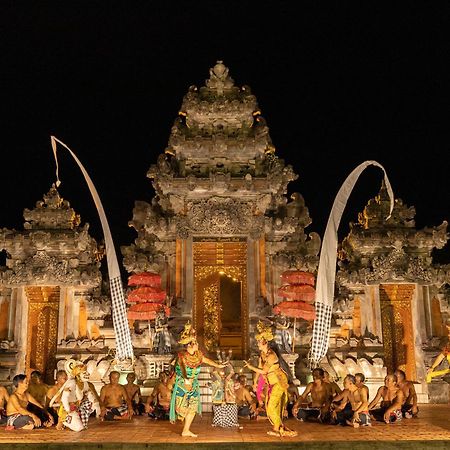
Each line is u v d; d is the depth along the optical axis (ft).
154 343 68.33
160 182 74.38
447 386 73.46
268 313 72.33
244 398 55.77
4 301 74.74
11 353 72.49
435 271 75.56
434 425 47.93
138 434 43.24
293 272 66.80
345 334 75.25
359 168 59.47
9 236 74.64
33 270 72.69
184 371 42.80
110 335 74.23
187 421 41.81
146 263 74.02
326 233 61.21
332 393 53.47
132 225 79.51
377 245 76.79
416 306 76.23
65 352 72.28
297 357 67.05
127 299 70.69
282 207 78.48
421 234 77.00
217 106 77.05
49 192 78.23
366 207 81.51
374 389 69.87
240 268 76.13
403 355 76.13
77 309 75.72
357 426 47.47
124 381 67.67
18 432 44.60
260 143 75.66
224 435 42.55
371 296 76.23
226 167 77.61
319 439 39.83
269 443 37.93
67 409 45.68
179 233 74.43
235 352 76.28
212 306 76.43
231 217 75.00
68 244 74.69
